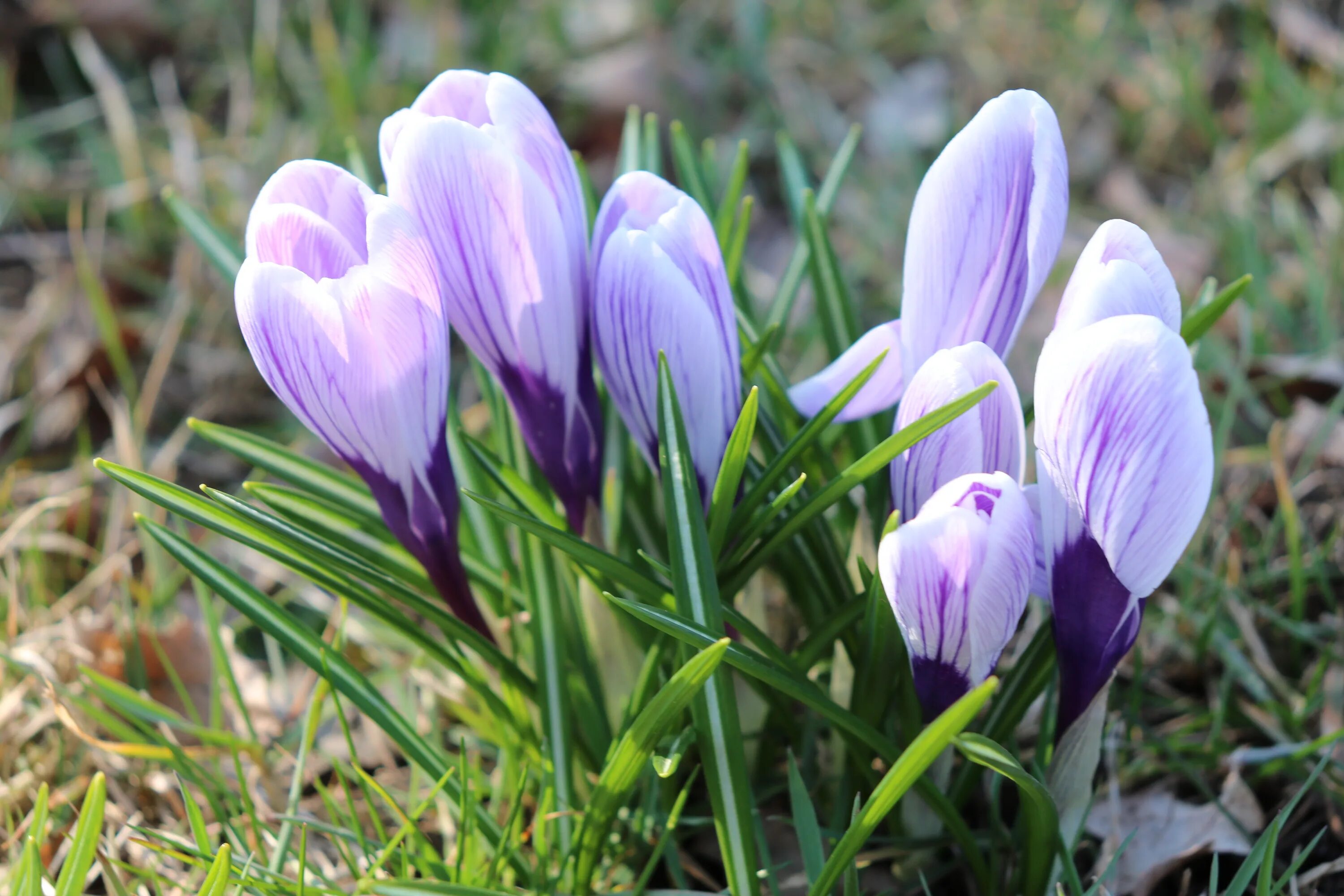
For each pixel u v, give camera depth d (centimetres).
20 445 73
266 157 93
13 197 92
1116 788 57
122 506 67
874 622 53
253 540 54
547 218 51
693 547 52
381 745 61
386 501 53
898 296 82
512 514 52
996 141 51
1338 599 63
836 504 59
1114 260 49
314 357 50
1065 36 103
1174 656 62
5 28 106
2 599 64
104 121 100
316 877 56
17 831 58
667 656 56
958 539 49
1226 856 58
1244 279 54
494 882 54
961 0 112
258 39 99
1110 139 97
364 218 51
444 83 52
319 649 55
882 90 104
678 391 52
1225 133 96
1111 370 48
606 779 53
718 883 58
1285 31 102
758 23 108
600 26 111
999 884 56
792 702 58
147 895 56
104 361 80
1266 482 66
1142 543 49
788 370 74
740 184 59
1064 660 52
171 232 89
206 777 57
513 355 52
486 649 55
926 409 51
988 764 51
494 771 60
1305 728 60
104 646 63
